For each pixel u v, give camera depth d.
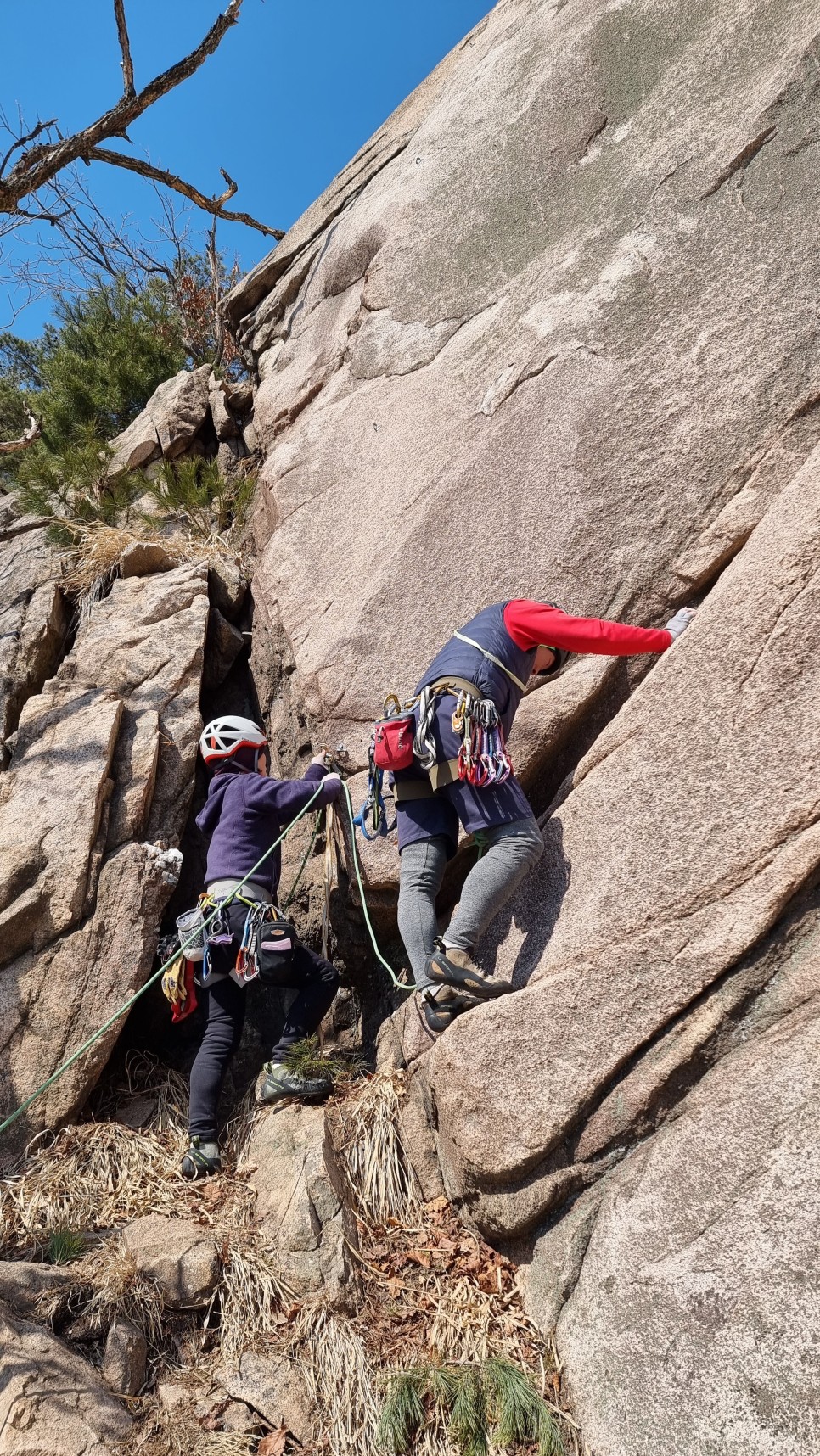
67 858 4.15
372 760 3.54
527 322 4.52
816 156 3.89
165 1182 3.62
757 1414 2.44
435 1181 3.46
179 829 4.48
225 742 4.20
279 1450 2.72
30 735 4.66
